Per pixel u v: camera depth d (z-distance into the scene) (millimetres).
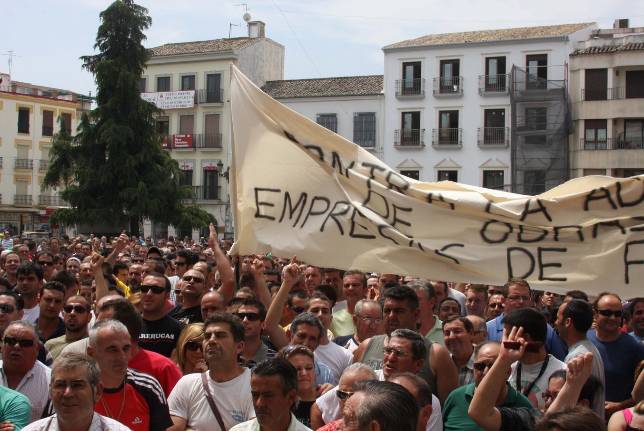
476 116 44500
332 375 6668
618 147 41312
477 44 44250
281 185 8969
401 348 5336
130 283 10586
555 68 42844
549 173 41500
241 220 9094
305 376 5781
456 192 8414
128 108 35906
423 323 7523
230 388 5438
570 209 8047
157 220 36781
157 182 36250
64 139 36656
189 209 37469
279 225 8930
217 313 5652
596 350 6695
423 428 4305
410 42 46719
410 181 8602
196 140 52156
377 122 46844
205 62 52312
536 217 8109
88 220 35562
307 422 5758
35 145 66625
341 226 8672
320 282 10336
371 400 3385
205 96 52031
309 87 49656
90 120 36500
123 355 5070
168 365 5902
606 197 7961
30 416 5352
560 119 41438
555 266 8031
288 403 4641
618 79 41375
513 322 5855
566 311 6965
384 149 46625
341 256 8633
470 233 8305
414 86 45781
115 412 5023
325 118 48062
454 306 8328
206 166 51938
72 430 4289
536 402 5730
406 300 6516
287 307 8375
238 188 9164
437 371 5891
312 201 8852
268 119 9164
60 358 4375
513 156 42094
